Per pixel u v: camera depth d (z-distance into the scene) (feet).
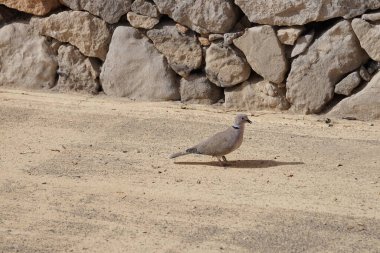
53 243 31.65
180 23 51.21
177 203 35.70
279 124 48.26
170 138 45.39
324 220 33.81
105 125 47.62
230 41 50.26
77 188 37.60
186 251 30.86
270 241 31.76
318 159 41.83
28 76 55.36
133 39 52.75
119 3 52.34
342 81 49.01
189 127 47.39
